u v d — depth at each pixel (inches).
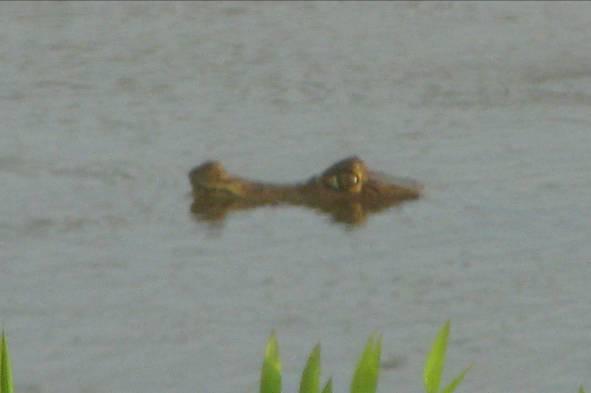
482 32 2106.3
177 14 2190.0
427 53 1995.6
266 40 2053.4
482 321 1133.7
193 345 1098.7
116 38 2060.8
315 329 1125.7
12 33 2082.9
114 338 1112.2
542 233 1322.6
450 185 1464.1
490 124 1669.5
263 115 1720.0
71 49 2009.1
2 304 1179.3
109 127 1678.2
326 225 1370.6
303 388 638.5
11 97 1797.5
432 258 1274.6
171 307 1171.9
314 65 1935.3
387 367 1052.5
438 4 2263.8
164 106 1759.4
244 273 1246.9
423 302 1174.3
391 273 1241.4
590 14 2206.0
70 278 1233.4
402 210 1405.0
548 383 1027.3
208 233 1347.2
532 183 1460.4
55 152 1587.1
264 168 1533.0
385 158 1552.7
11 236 1331.2
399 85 1840.6
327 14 2192.4
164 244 1317.7
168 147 1605.6
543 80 1855.3
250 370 1055.0
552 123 1668.3
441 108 1738.4
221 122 1694.1
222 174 1440.7
